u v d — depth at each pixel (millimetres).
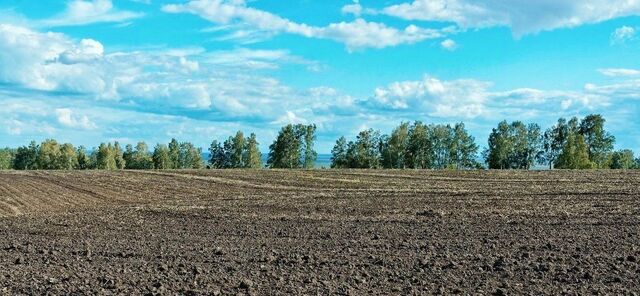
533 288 10984
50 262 13609
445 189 39250
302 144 112875
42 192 42594
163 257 14461
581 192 34281
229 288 10914
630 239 16922
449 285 11258
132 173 60906
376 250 15516
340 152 109125
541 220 21906
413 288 11008
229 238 18375
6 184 48438
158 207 29609
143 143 123750
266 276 12023
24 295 10383
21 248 15992
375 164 108438
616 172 55562
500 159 105312
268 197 35219
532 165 107000
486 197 32500
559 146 103625
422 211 26016
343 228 20516
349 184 46375
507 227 20078
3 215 30391
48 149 119375
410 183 46469
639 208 25750
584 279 11703
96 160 117250
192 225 21969
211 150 116062
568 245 15898
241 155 114750
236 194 39469
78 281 11453
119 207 31281
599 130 99438
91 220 24047
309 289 10828
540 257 13945
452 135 110812
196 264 13438
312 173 59875
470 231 19203
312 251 15430
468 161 111062
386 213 25531
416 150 107812
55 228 21328
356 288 11000
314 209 27484
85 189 44688
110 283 11266
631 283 11328
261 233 19500
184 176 56469
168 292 10594
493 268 12766
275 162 113000
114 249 15883
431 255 14562
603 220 21625
